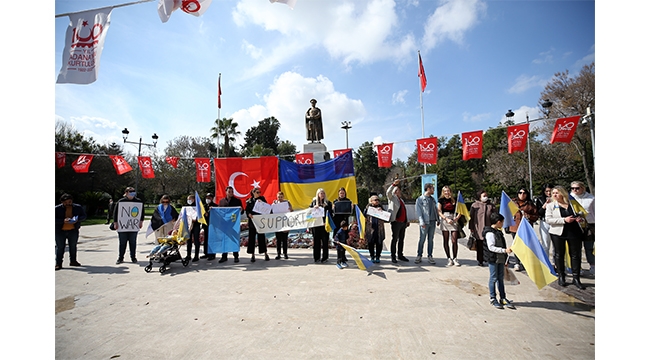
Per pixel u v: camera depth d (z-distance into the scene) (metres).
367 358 3.29
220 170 11.96
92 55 4.96
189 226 8.20
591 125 7.79
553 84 22.00
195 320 4.35
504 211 6.09
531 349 3.44
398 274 6.74
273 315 4.49
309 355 3.37
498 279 4.79
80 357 3.39
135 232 8.30
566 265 6.33
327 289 5.68
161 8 4.77
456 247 7.60
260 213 8.27
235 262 8.16
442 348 3.48
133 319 4.41
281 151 59.28
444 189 8.05
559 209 5.82
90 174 29.31
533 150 26.83
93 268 7.59
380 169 55.41
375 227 7.77
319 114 14.73
